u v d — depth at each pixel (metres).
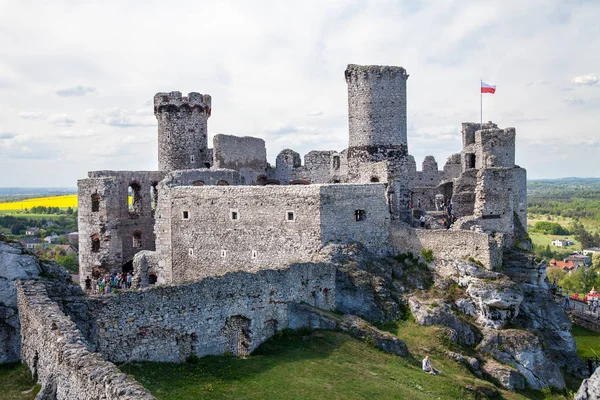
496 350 43.69
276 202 50.59
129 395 15.69
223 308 32.78
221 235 54.16
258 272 35.62
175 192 57.09
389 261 51.97
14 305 29.28
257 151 78.12
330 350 35.06
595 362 53.06
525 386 42.12
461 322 44.81
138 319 28.67
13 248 30.25
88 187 62.59
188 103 73.38
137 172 67.38
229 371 29.69
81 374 17.95
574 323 69.88
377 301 45.19
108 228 62.12
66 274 31.59
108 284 58.94
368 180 61.09
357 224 51.03
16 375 24.88
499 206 59.12
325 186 48.44
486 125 74.44
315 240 48.41
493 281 47.16
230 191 53.44
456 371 38.91
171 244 57.69
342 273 44.88
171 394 25.06
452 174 81.81
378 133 62.75
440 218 64.81
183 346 30.66
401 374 33.66
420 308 45.59
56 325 22.14
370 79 62.50
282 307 37.50
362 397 28.19
